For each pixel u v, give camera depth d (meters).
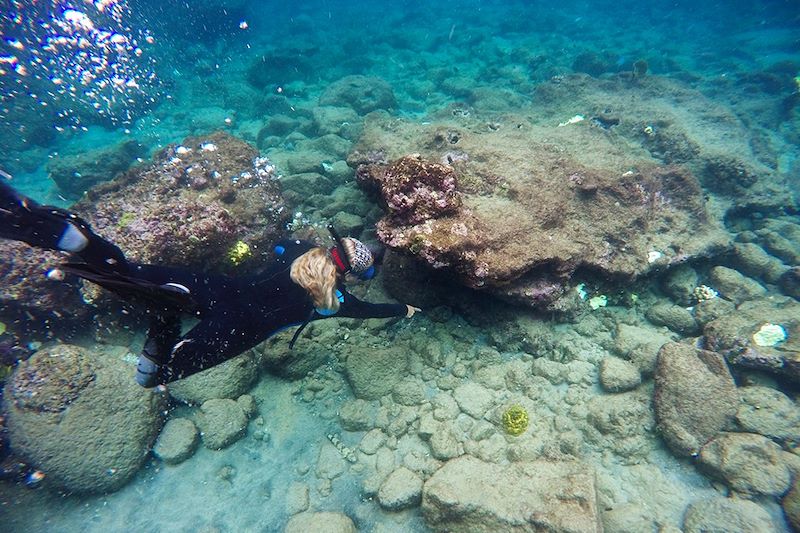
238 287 2.75
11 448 3.57
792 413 3.53
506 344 4.57
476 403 4.04
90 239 2.34
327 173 7.75
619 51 18.67
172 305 2.48
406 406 4.14
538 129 6.89
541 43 19.64
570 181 5.03
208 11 20.16
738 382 4.08
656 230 5.34
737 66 14.99
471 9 28.08
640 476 3.54
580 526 2.79
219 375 4.14
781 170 8.54
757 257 5.66
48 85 12.48
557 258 4.21
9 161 10.27
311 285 2.60
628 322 4.93
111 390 3.77
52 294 4.30
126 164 9.35
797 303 4.68
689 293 5.11
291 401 4.34
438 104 12.55
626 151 6.64
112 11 15.34
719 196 7.38
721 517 3.10
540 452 3.62
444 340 4.68
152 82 14.48
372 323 4.77
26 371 3.59
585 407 3.97
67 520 3.49
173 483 3.74
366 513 3.47
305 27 24.33
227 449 3.97
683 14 26.91
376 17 27.12
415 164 3.80
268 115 12.43
